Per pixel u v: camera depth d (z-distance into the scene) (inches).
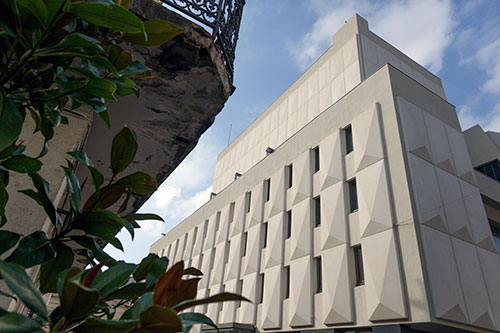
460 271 383.9
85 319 20.7
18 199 79.6
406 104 482.9
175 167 187.6
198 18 112.8
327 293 457.1
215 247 893.2
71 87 45.2
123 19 30.2
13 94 40.1
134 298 33.8
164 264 36.8
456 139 518.3
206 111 142.6
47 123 47.4
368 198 450.0
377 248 409.7
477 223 451.2
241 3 140.6
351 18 776.9
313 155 627.2
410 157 433.1
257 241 696.4
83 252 36.2
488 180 681.6
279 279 575.2
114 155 33.4
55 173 92.3
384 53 755.4
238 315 669.3
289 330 512.1
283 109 960.9
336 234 483.8
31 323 17.0
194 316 25.1
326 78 797.2
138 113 143.4
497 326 378.6
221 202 946.7
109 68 36.4
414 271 362.3
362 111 528.1
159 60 115.1
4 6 32.2
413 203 400.8
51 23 30.8
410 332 358.9
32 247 30.6
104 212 32.7
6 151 37.4
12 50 33.7
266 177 754.8
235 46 135.6
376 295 386.6
